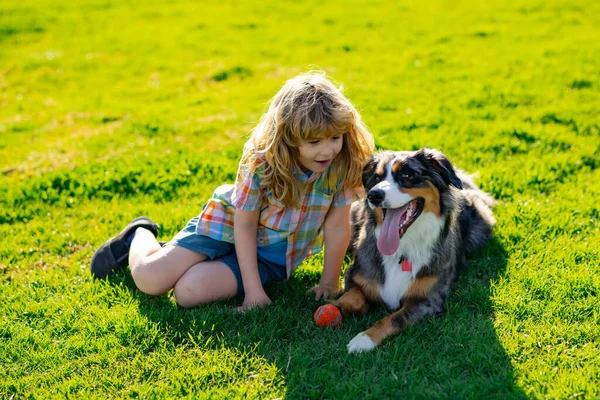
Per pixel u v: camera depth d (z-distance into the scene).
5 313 4.16
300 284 4.47
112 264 4.56
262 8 17.34
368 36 13.70
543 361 3.33
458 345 3.52
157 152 7.66
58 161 7.54
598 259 4.50
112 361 3.55
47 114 10.01
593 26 12.79
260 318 3.88
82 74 12.38
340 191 4.17
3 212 5.94
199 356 3.58
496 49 11.62
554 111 7.98
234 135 8.22
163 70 12.32
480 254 4.76
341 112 3.67
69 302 4.23
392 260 4.04
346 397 3.11
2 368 3.54
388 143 7.06
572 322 3.75
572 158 6.44
